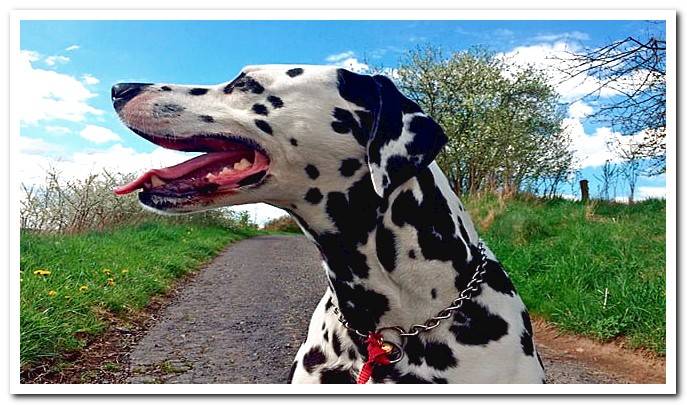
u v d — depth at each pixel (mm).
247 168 507
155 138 512
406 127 468
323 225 496
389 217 476
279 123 489
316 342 520
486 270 504
